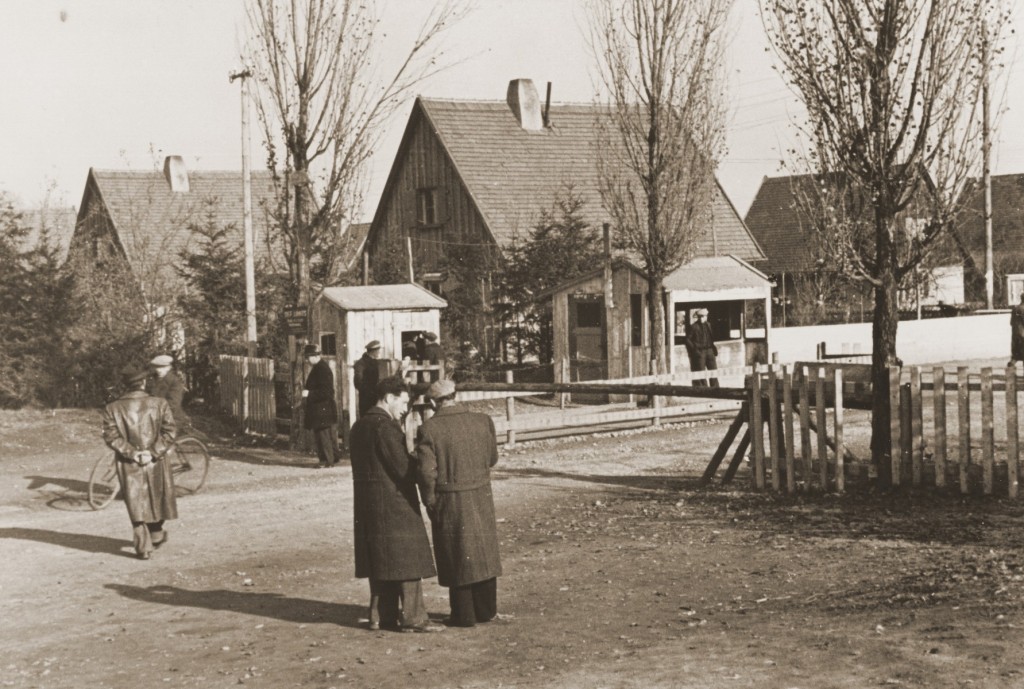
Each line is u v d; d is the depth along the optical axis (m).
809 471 15.64
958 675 7.07
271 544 14.16
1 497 18.55
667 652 8.27
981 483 14.60
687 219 28.55
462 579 9.52
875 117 15.01
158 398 13.82
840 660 7.65
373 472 9.59
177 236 47.97
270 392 25.83
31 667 9.15
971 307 47.69
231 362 28.86
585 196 41.59
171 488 13.73
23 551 14.16
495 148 42.75
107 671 8.89
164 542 14.14
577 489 17.41
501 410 29.66
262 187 54.62
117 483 17.69
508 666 8.22
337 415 22.95
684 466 19.33
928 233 15.19
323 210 23.16
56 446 24.38
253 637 9.77
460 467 9.55
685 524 14.13
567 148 43.72
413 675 8.15
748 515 14.43
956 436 20.56
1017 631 8.07
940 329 38.38
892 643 8.01
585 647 8.67
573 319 31.30
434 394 9.66
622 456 20.88
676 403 27.92
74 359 29.62
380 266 38.19
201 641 9.71
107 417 13.48
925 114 14.93
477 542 9.55
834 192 15.48
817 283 46.94
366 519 9.61
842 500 14.95
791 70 15.40
